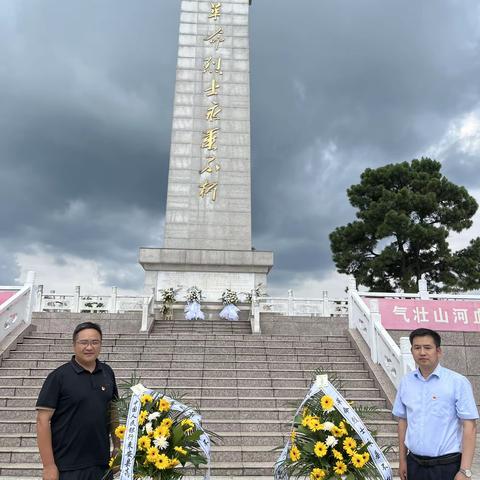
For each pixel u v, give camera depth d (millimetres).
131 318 15320
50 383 3879
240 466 7348
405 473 4141
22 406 9047
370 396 9805
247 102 25797
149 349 11930
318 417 4516
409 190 31562
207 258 22562
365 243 32781
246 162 24922
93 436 3883
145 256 22438
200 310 19297
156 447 4148
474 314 12914
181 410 4621
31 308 12766
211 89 25797
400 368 9398
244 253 22719
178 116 25266
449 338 12711
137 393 4406
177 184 24375
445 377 4055
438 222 32250
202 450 4695
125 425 4254
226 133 25219
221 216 24094
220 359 11516
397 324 12812
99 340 4137
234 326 16875
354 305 12938
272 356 11648
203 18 26875
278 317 15828
